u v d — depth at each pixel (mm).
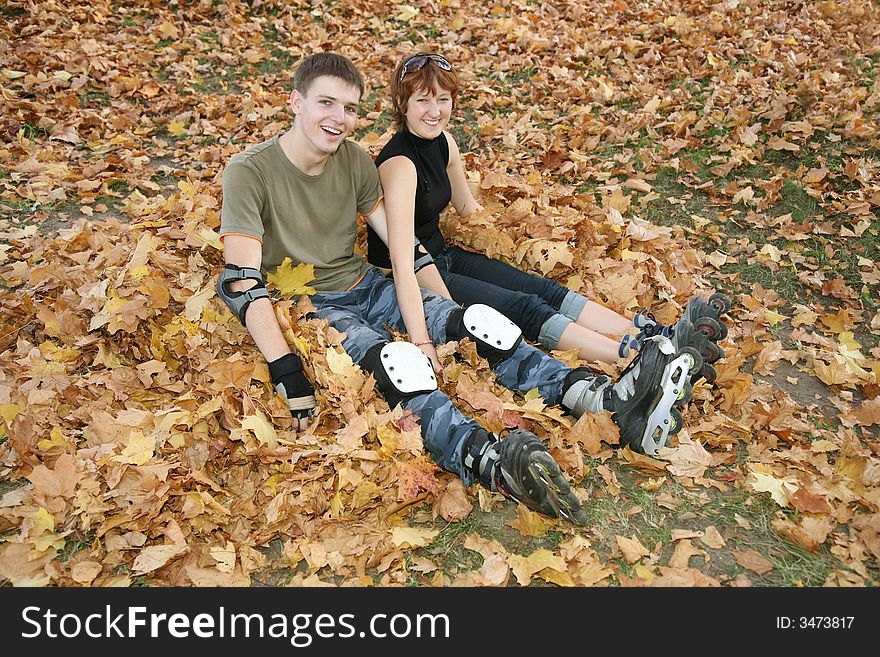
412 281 3043
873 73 5641
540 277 3506
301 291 3084
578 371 2895
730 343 3430
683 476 2703
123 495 2467
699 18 7074
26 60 6039
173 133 5598
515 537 2510
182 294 3273
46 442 2674
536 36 6973
